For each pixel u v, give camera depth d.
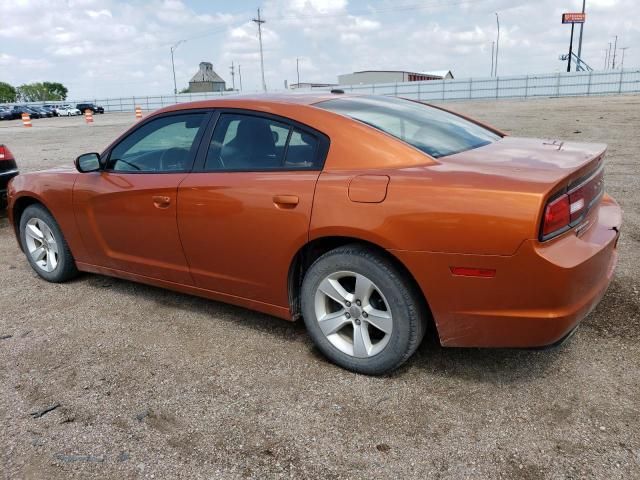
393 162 2.76
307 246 2.96
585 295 2.47
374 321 2.82
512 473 2.16
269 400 2.74
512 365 2.95
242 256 3.19
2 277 4.81
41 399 2.83
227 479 2.20
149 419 2.62
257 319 3.71
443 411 2.58
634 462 2.18
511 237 2.31
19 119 51.25
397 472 2.20
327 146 2.91
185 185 3.36
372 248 2.74
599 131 13.84
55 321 3.81
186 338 3.47
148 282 3.90
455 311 2.54
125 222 3.76
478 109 27.89
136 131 3.81
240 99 3.38
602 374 2.81
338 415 2.59
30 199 4.56
